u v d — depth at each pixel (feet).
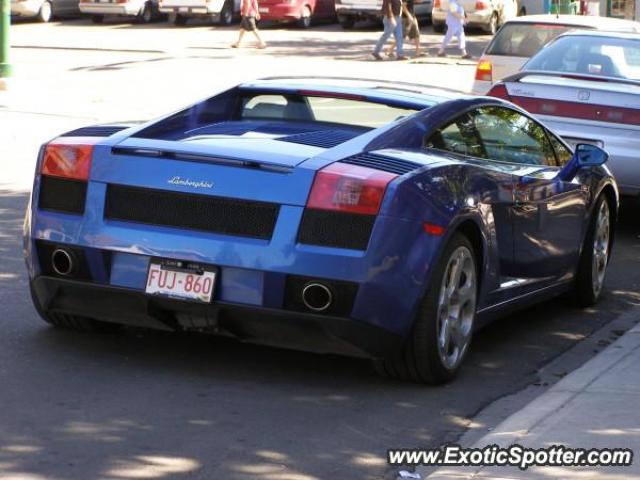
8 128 63.52
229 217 23.67
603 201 33.78
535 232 29.19
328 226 23.16
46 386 24.31
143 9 146.20
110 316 25.21
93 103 73.51
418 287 23.79
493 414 24.07
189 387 24.68
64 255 24.90
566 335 30.99
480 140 28.45
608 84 42.98
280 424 22.77
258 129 26.84
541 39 65.36
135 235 24.14
